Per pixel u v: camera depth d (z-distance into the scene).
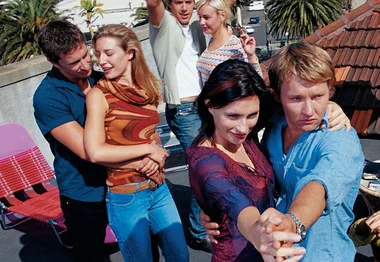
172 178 4.46
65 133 2.31
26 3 24.20
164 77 3.22
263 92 1.57
